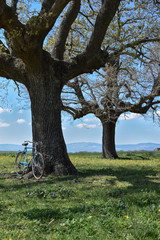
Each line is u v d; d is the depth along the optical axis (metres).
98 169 12.55
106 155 23.44
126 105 21.78
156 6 15.92
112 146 23.55
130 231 3.71
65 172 10.48
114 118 22.11
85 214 4.59
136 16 17.61
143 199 5.43
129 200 5.52
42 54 10.62
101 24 10.29
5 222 4.43
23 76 11.46
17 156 11.33
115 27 16.52
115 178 9.48
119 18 17.06
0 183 8.93
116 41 15.77
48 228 4.06
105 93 19.36
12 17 8.95
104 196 6.26
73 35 19.09
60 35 11.73
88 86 20.41
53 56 11.79
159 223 4.03
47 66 10.93
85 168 13.11
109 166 14.25
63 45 11.87
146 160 20.05
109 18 10.19
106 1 9.95
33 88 11.25
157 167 13.56
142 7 15.91
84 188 7.38
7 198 6.32
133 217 4.27
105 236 3.62
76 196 6.47
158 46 18.27
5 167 13.86
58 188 6.96
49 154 10.73
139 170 12.05
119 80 18.95
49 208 5.14
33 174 10.22
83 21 18.59
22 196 6.53
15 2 9.67
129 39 16.06
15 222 4.38
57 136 11.03
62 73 11.38
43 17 9.11
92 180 9.09
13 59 11.49
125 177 9.76
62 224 4.12
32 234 3.81
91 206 5.16
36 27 9.10
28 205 5.56
